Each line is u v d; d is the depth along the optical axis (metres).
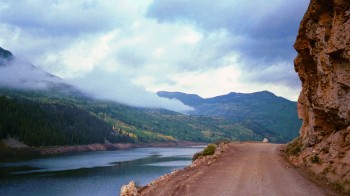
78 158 130.00
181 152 168.38
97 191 58.81
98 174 79.25
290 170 20.02
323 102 18.42
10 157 134.62
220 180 16.50
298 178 16.92
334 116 18.06
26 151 153.62
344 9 14.61
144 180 64.75
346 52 14.65
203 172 19.52
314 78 22.12
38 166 98.88
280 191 13.65
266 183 15.54
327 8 16.88
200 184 15.44
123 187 15.30
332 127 20.83
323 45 17.28
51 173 82.06
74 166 98.12
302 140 30.03
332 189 13.92
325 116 20.05
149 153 162.25
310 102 22.95
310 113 24.22
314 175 17.50
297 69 26.95
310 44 19.75
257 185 15.04
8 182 68.56
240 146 44.38
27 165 101.88
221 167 21.91
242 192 13.51
